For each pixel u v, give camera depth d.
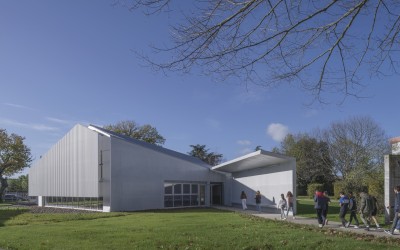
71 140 37.34
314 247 12.76
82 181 35.69
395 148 30.27
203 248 12.88
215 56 6.46
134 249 12.88
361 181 41.28
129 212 31.44
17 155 62.97
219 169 38.31
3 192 66.88
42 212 32.06
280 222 21.08
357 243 13.23
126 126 75.06
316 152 66.88
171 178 36.88
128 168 34.03
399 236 15.37
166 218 23.91
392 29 6.63
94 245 13.60
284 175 29.58
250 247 12.97
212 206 39.12
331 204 38.12
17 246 13.73
